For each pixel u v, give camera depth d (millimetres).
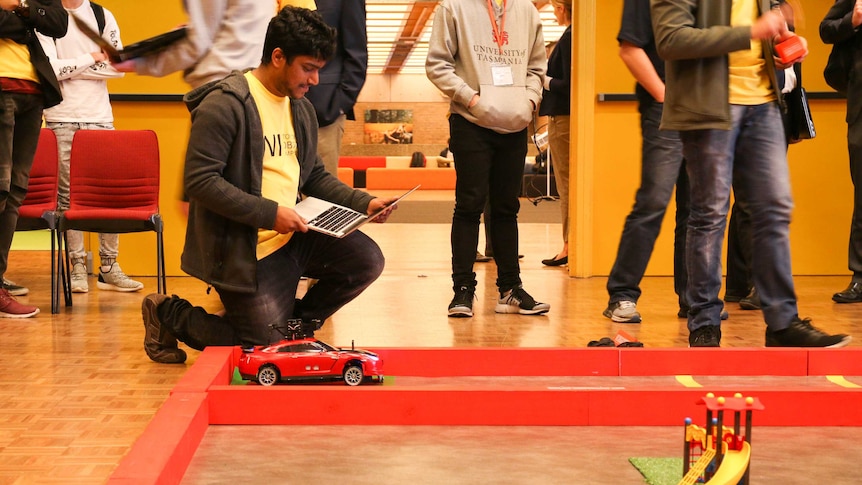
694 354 2684
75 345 3324
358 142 27688
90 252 5445
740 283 4488
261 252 2916
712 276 3078
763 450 1972
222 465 1839
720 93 2852
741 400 1481
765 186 2949
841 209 5582
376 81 27609
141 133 4543
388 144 27453
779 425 2164
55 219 4113
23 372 2881
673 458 1872
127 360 3066
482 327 3770
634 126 5391
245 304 2854
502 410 2145
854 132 4578
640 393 2145
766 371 2686
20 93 3887
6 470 1938
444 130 27797
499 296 4477
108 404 2496
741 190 3047
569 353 2674
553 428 2127
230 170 2805
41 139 4633
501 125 3938
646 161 3775
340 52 3996
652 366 2688
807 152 5535
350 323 3848
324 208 2924
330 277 3104
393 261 6203
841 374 2695
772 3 2990
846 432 2121
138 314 4047
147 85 5348
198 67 3043
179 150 5371
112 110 5312
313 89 3926
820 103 5516
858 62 4602
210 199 2703
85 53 4879
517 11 4090
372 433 2076
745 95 2908
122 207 4520
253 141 2799
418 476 1775
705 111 2855
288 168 2949
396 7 17078
